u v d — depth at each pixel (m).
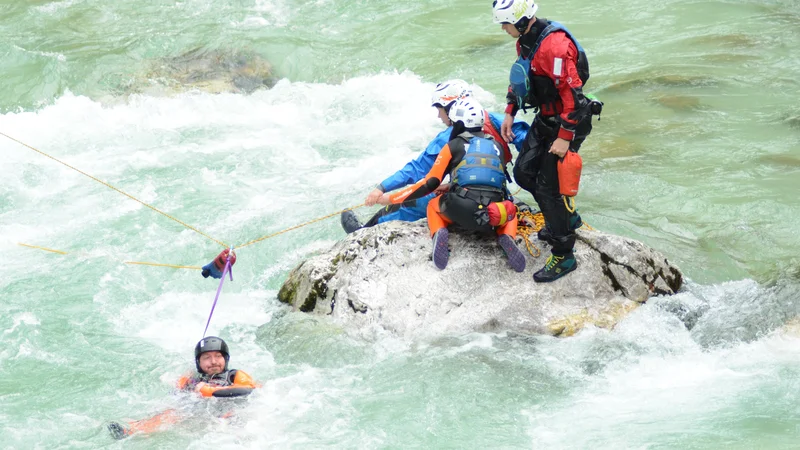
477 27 38.62
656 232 22.14
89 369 16.72
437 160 17.33
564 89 15.13
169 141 28.42
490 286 17.47
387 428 14.41
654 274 18.02
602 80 33.22
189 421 14.54
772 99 30.84
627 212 23.22
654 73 33.56
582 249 17.86
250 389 15.39
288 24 38.41
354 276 17.67
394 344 16.81
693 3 41.31
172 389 15.80
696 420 14.23
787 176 25.02
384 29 38.25
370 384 15.76
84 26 37.94
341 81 33.62
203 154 27.36
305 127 29.59
